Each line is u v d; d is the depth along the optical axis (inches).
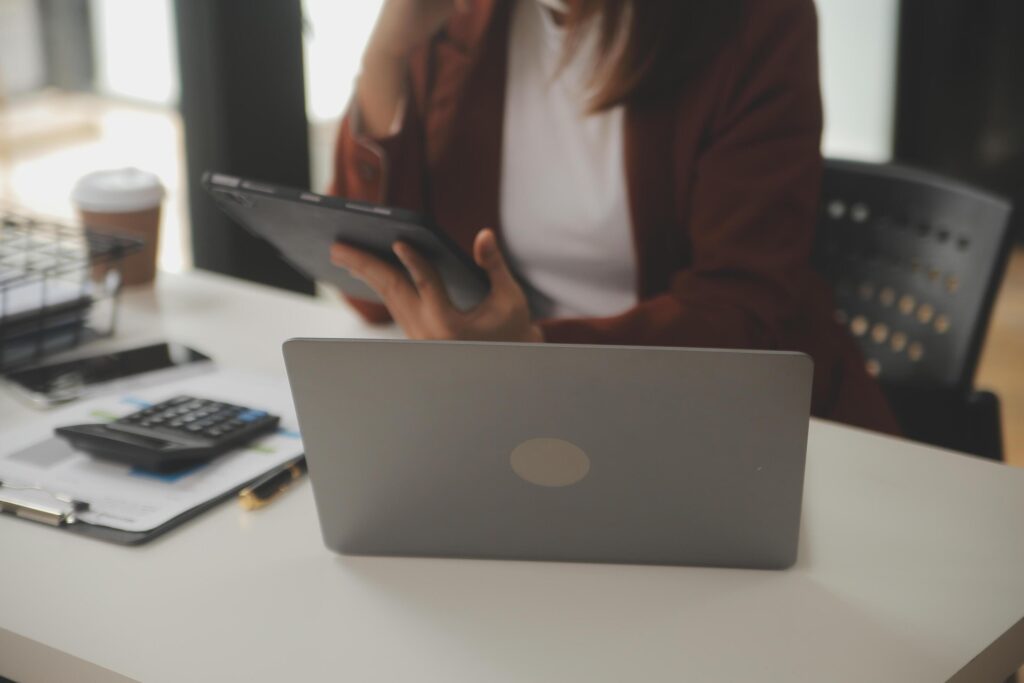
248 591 31.6
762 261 57.0
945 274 54.9
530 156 64.2
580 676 28.0
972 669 29.0
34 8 98.7
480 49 62.6
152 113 100.1
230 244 80.4
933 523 35.4
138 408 42.8
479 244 41.8
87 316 51.4
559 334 54.3
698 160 60.2
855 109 134.2
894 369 57.3
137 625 30.1
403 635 29.7
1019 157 137.7
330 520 32.8
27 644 29.6
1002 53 133.5
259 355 49.2
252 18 75.4
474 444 30.9
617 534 32.2
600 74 60.8
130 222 56.4
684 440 30.1
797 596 31.4
